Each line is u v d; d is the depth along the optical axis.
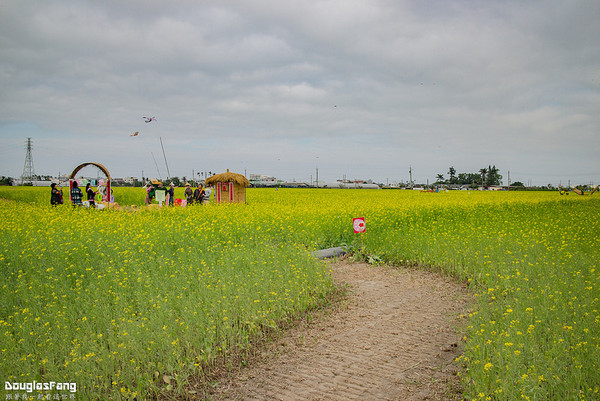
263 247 10.80
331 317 7.03
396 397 4.56
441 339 6.06
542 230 13.05
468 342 5.32
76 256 9.12
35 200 30.00
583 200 35.38
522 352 4.79
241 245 10.73
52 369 4.64
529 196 47.03
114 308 6.43
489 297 7.45
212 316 6.16
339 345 5.92
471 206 24.25
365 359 5.48
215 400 4.59
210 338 5.57
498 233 12.41
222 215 16.06
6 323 5.49
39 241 9.86
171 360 5.09
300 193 51.59
